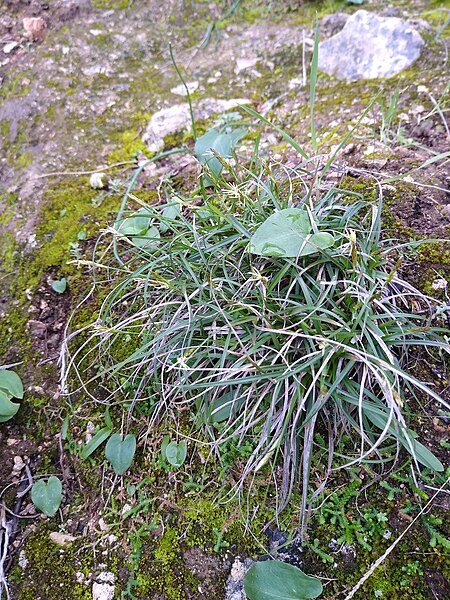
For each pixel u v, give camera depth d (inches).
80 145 17.0
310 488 9.7
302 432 9.8
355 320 9.7
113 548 10.2
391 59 16.4
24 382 12.6
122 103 18.1
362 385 9.1
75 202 15.4
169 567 9.7
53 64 19.2
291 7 20.7
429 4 18.8
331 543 9.3
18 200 15.9
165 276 11.8
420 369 10.2
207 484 10.2
